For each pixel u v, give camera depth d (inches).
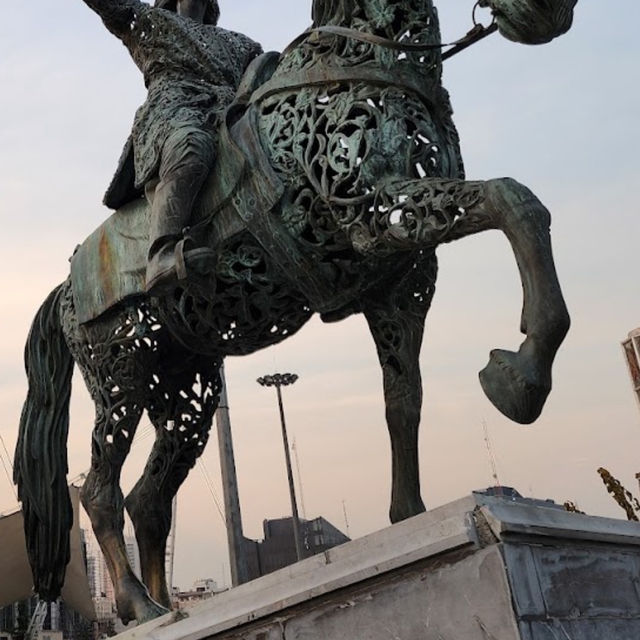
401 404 98.8
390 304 100.1
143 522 126.6
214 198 101.7
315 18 102.9
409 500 97.1
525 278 72.4
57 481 131.2
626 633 68.2
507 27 83.7
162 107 109.7
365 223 87.8
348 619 68.7
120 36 125.6
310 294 98.9
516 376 68.4
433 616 63.6
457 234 80.8
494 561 61.1
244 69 122.6
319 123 92.3
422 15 94.8
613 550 72.7
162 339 121.2
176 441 128.2
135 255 116.4
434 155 91.5
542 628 60.3
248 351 115.4
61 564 130.6
